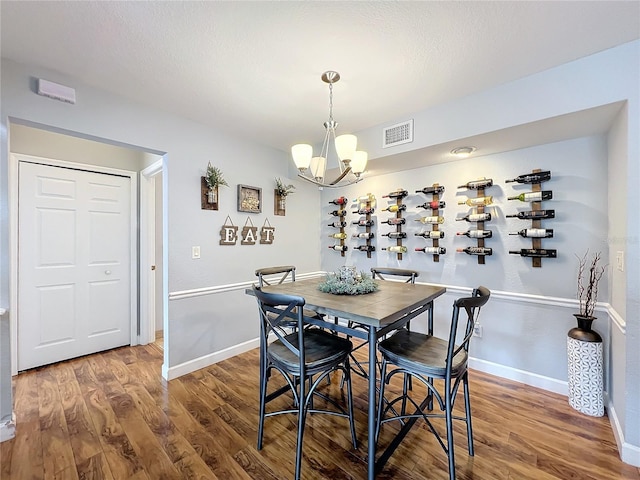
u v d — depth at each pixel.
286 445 1.72
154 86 2.04
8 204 1.76
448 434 1.43
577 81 1.73
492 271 2.56
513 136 2.13
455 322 1.41
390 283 2.38
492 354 2.57
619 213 1.76
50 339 2.77
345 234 3.61
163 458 1.61
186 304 2.61
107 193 3.11
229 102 2.27
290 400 2.19
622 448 1.59
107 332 3.13
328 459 1.61
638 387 1.56
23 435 1.78
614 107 1.68
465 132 2.15
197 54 1.69
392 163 2.85
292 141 3.14
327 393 2.30
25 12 1.36
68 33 1.51
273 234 3.35
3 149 1.73
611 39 1.56
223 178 2.86
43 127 1.89
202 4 1.33
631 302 1.58
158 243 3.69
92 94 2.04
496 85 2.00
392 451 1.55
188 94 2.15
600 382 1.95
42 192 2.72
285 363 1.61
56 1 1.30
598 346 1.96
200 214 2.70
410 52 1.66
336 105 2.29
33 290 2.68
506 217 2.48
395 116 2.48
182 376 2.56
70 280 2.88
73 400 2.17
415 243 3.05
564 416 1.97
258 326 3.22
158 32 1.51
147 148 2.33
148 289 3.35
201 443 1.73
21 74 1.77
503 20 1.42
